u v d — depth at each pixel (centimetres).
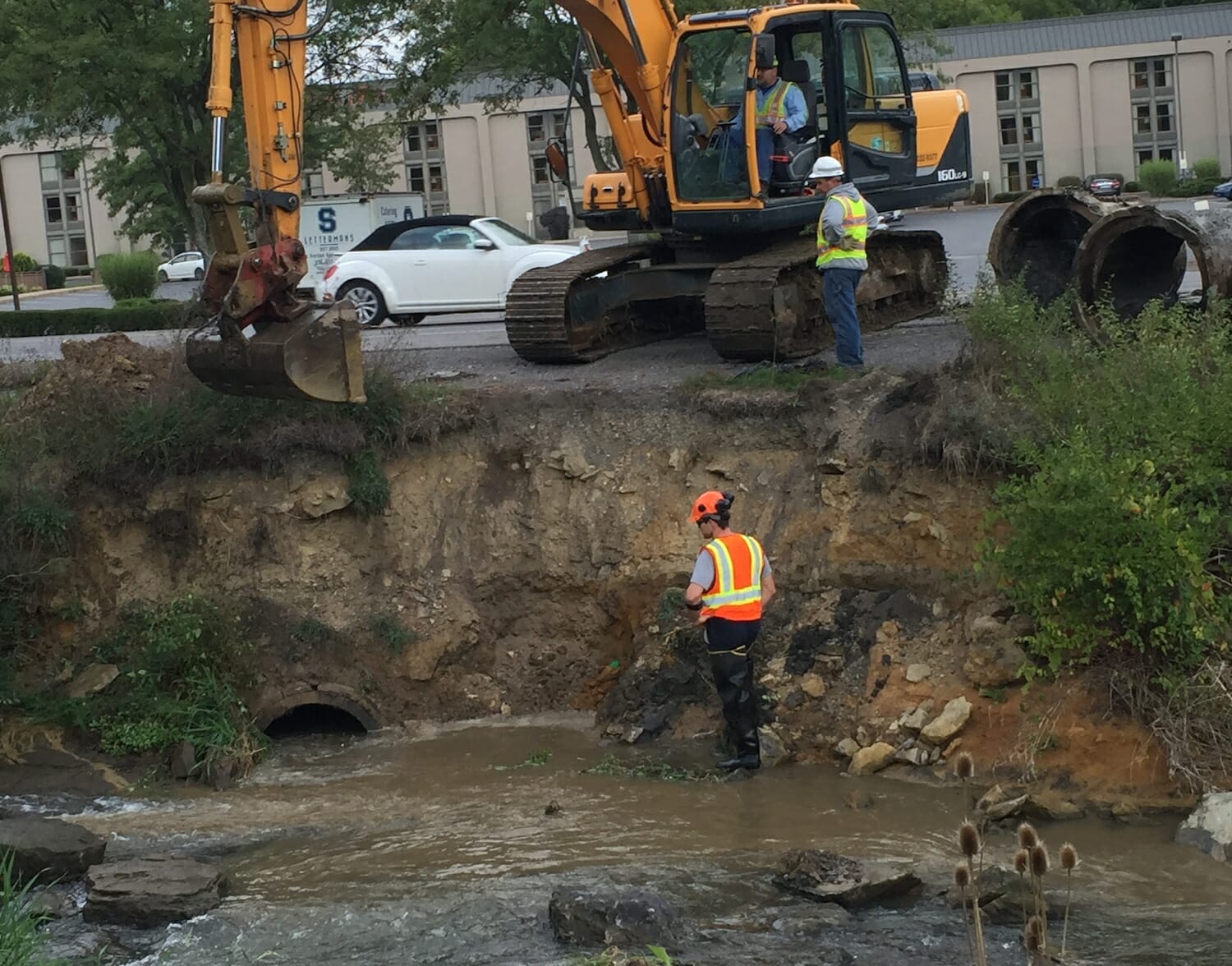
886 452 1102
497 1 2809
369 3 2759
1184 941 711
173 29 2555
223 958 743
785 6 1355
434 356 1549
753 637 989
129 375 1319
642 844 873
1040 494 947
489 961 725
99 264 4194
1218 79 5866
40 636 1195
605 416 1233
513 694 1166
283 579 1202
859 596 1069
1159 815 875
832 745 995
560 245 2069
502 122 5869
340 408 1230
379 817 949
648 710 1075
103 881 813
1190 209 1269
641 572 1159
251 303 977
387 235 2098
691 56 1344
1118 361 1058
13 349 2064
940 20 3438
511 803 962
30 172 6291
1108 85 5975
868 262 1444
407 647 1174
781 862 809
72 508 1224
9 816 990
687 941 735
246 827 943
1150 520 916
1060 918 744
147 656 1145
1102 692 935
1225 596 935
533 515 1205
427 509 1225
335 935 763
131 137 3094
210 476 1227
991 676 970
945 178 1543
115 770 1073
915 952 713
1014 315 1141
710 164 1345
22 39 2561
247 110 1019
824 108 1375
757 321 1277
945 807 905
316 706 1218
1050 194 1345
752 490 1153
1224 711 899
